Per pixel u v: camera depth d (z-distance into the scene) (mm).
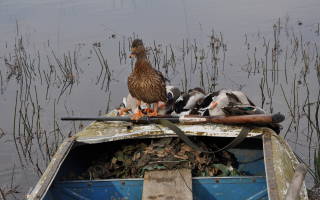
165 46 7699
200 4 10406
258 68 6660
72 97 6219
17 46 8047
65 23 9211
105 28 8797
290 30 8250
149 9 10008
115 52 7621
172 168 3732
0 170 4879
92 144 4062
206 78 6438
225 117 3895
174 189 3568
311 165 4688
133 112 4270
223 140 4043
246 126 3873
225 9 9906
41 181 3457
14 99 6250
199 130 3883
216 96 4133
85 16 9609
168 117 3994
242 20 9031
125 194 3680
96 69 7016
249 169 3982
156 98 3926
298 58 6984
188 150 3828
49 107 6008
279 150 3654
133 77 3900
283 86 6148
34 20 9430
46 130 5500
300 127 5238
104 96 6223
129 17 9430
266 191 3564
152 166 3750
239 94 4086
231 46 7602
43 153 5133
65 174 3826
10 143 5305
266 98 5883
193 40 7949
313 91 5992
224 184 3633
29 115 5852
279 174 3432
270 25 8617
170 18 9312
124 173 3838
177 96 4262
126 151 3902
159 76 3896
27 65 7086
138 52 3828
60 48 7922
